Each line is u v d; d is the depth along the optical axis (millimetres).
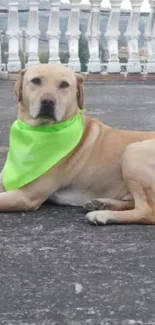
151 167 2508
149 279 2068
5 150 3428
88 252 2242
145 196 2512
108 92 5594
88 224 2486
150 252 2254
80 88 2645
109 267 2141
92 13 6020
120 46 6324
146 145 2535
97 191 2637
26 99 2594
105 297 1966
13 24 5875
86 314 1884
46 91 2529
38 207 2596
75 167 2594
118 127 4070
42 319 1858
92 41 6105
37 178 2543
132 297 1967
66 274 2088
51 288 2006
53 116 2531
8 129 3941
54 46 5977
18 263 2154
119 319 1865
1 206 2539
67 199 2645
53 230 2420
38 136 2545
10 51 5926
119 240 2346
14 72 5957
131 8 6137
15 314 1877
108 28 6133
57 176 2574
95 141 2619
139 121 4273
